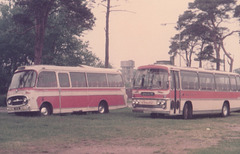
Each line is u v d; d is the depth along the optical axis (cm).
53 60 5422
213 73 2858
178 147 1251
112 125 1948
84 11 4119
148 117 2573
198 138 1480
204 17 6888
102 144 1318
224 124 2117
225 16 6925
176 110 2455
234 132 1703
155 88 2400
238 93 3164
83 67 2814
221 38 6994
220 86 2928
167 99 2373
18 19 4188
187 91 2553
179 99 2480
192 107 2600
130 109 3684
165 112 2364
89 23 4209
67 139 1429
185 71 2555
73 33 5700
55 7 4162
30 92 2394
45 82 2472
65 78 2616
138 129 1767
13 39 5425
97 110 2869
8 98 2472
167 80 2388
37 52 3878
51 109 2500
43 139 1423
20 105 2405
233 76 3122
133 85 2486
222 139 1459
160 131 1702
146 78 2448
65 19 4319
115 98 3034
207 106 2762
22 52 5647
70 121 2108
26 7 4044
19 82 2461
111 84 3011
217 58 7044
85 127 1825
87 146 1273
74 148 1229
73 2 4088
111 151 1172
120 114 2811
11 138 1440
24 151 1166
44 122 2012
